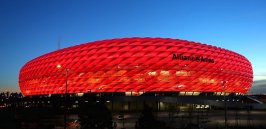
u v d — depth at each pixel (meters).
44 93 111.75
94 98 90.50
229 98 113.75
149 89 98.25
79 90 101.31
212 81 104.81
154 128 44.66
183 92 101.75
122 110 91.50
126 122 63.62
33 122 58.78
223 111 77.94
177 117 63.59
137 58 97.00
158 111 82.44
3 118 64.94
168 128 47.34
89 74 99.06
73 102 86.94
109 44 99.12
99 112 44.19
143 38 100.88
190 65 100.50
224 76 108.44
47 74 107.94
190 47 101.56
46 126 53.59
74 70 100.75
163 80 97.88
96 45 100.38
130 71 96.94
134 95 98.62
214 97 107.31
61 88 104.62
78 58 100.56
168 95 99.81
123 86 97.75
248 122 58.56
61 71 103.19
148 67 97.12
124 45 97.88
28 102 122.94
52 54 109.31
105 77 97.88
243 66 118.69
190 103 89.50
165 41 100.25
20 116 70.12
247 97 119.44
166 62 97.81
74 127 54.28
